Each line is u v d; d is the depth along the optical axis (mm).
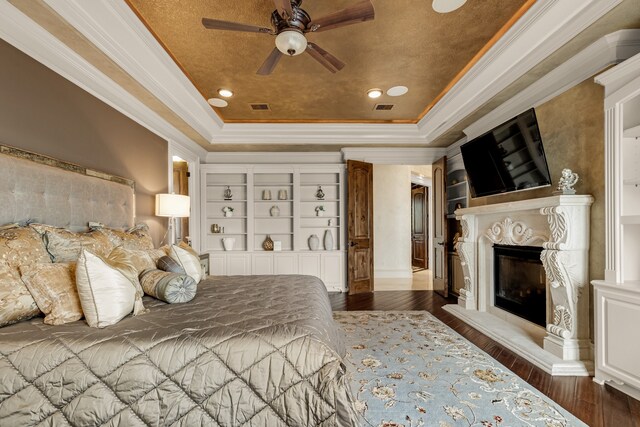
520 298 3480
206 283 2721
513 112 3492
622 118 2232
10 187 1918
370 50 2889
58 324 1537
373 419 1808
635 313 2018
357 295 5383
